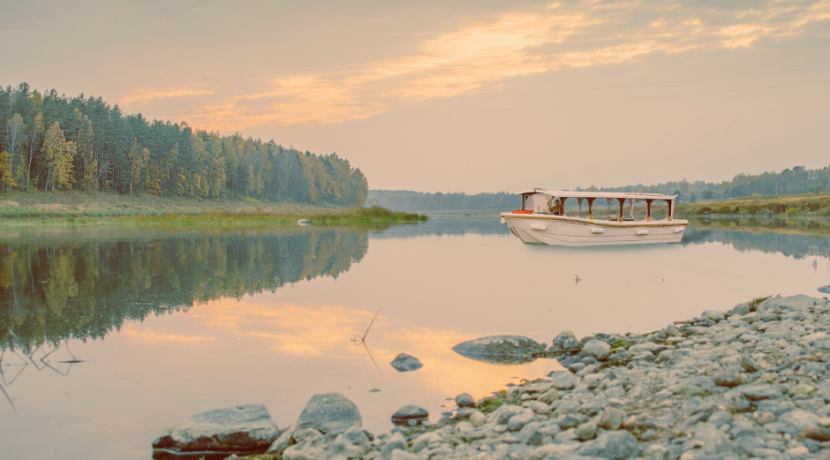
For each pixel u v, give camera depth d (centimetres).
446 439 520
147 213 8050
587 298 1298
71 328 999
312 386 711
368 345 900
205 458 530
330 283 1519
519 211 2992
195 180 11506
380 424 584
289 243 2848
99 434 571
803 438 423
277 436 557
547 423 519
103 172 9638
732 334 847
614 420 491
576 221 2722
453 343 912
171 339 931
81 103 10144
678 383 606
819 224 4566
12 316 1084
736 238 3134
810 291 1346
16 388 702
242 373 764
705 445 419
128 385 714
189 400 664
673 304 1219
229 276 1628
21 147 8169
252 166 14400
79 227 4344
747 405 508
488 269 1833
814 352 668
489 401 646
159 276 1609
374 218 7062
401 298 1297
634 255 2289
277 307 1190
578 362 784
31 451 532
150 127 11069
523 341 890
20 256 2088
